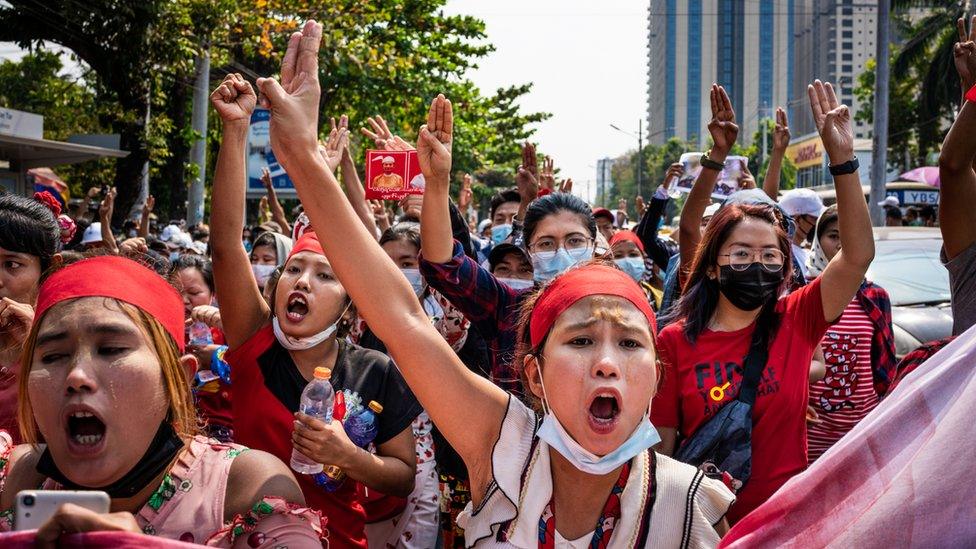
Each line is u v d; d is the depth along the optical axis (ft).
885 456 7.27
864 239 11.58
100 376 6.49
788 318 11.66
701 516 7.40
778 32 608.19
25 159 64.85
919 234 31.71
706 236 11.75
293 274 11.16
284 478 7.14
